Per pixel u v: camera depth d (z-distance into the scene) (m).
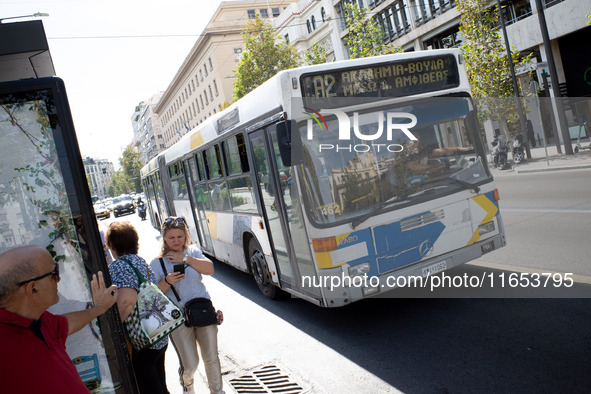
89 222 3.01
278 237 6.59
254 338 6.25
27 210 2.94
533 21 23.97
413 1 31.05
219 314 4.29
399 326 5.65
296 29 45.12
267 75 34.09
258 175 6.86
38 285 2.30
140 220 34.88
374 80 5.76
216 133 8.59
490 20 21.17
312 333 6.04
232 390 4.69
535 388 3.76
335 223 5.34
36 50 2.87
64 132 2.97
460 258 5.80
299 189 5.48
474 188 5.90
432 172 5.79
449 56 6.14
